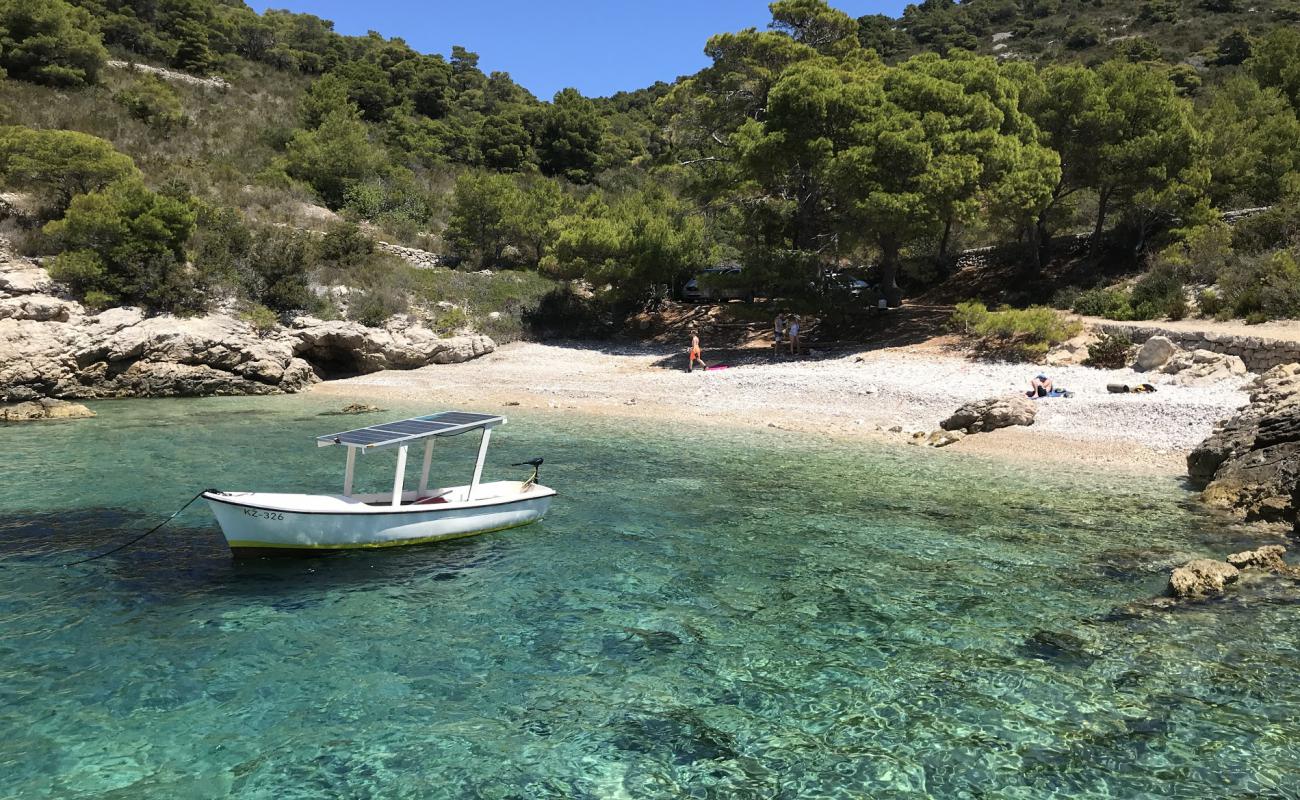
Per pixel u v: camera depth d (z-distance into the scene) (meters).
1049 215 36.81
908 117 30.36
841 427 21.77
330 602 9.42
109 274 30.91
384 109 76.12
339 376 34.28
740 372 30.09
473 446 19.53
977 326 28.59
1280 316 25.06
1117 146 32.84
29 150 35.50
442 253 50.19
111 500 13.73
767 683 7.51
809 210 35.25
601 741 6.47
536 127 78.12
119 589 9.72
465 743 6.41
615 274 38.34
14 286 29.06
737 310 35.09
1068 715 6.89
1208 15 100.44
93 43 54.31
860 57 42.75
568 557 11.22
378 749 6.30
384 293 37.38
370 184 54.72
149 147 49.75
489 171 71.31
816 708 7.04
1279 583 9.95
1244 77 47.12
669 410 25.02
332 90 66.56
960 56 37.25
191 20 68.31
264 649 8.09
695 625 8.88
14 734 6.38
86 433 20.39
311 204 50.22
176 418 23.23
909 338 32.59
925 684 7.48
